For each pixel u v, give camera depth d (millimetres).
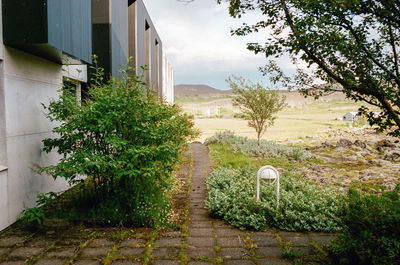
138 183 4984
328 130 30406
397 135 2883
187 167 10133
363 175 8984
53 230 4434
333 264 3373
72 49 5562
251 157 13164
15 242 3988
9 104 4680
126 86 5117
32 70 5418
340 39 2875
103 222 4652
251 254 3691
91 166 4379
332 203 5102
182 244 3967
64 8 5164
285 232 4457
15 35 4465
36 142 5508
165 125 5172
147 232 4391
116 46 10102
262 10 3135
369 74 2994
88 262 3428
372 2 2646
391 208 2977
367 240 2994
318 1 2631
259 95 14805
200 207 5805
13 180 4746
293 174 8766
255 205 5055
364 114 3020
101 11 9266
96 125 4789
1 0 4438
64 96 4895
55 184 6277
